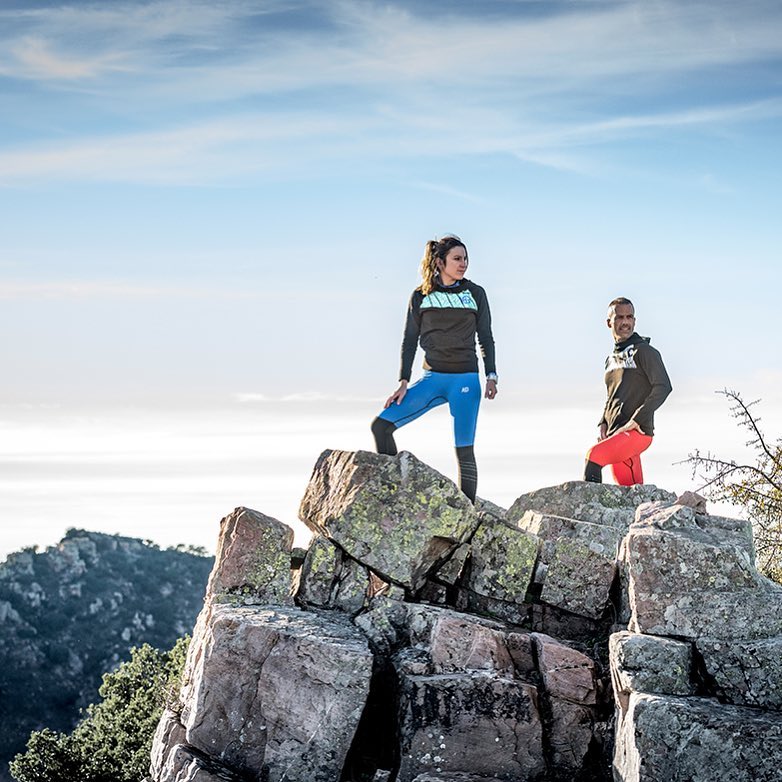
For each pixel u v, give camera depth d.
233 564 9.70
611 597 9.73
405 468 9.91
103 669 88.19
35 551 103.31
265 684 8.36
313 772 8.11
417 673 8.59
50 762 22.56
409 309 10.49
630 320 12.00
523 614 9.88
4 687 81.94
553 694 8.55
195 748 8.47
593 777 8.31
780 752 7.12
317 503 10.21
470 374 10.39
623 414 11.95
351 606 9.64
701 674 7.81
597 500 11.78
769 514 12.40
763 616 7.85
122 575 102.38
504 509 12.29
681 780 7.22
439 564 10.02
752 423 12.58
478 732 8.27
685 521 8.50
